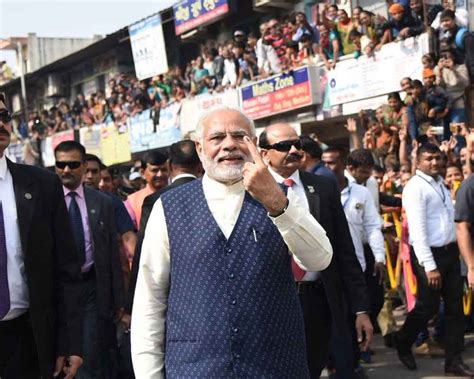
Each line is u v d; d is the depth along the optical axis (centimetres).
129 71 2105
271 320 243
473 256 498
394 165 947
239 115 249
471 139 704
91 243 450
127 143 1811
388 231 740
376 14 1173
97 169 582
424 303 549
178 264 247
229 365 238
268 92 1274
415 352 629
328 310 394
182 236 247
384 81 1030
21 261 308
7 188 309
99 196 461
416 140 894
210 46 1664
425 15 969
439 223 539
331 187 395
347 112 1115
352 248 396
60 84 2461
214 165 246
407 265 639
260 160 232
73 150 449
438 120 899
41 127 2347
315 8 1366
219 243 244
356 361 482
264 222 248
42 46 2939
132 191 994
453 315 543
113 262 457
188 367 241
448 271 542
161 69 1688
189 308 243
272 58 1288
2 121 303
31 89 2689
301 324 256
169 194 259
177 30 1638
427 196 538
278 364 243
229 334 239
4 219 304
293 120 1240
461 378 540
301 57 1222
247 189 232
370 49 1046
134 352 255
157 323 256
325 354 397
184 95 1570
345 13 1133
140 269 257
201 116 255
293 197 245
